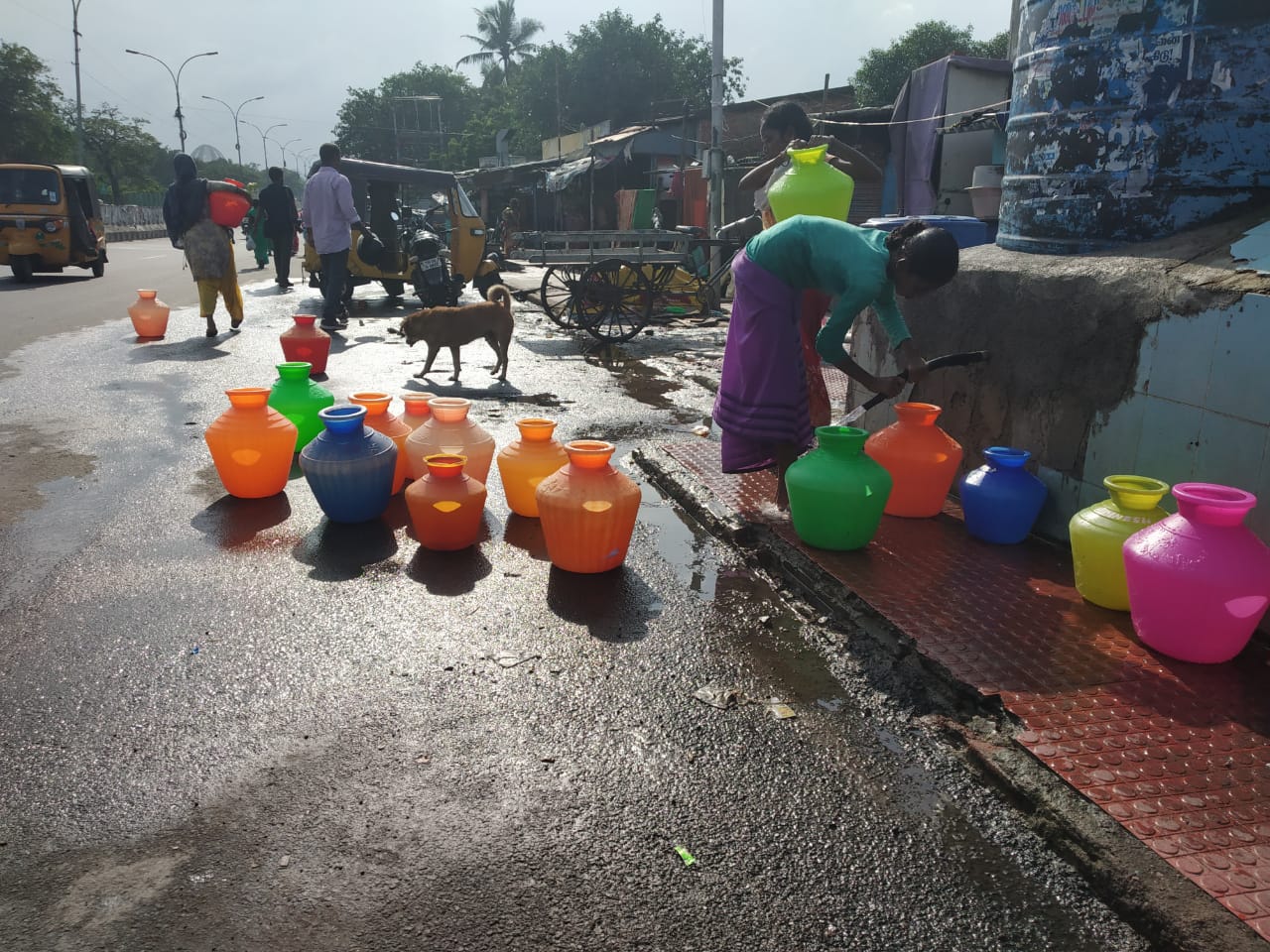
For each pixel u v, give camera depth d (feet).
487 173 112.37
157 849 6.68
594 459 11.68
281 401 16.98
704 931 6.02
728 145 81.41
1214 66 11.52
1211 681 8.88
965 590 10.97
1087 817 6.93
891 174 54.70
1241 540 8.92
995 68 45.32
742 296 12.63
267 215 49.14
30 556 12.22
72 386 23.30
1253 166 11.57
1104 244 12.71
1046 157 13.32
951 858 6.81
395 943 5.85
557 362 29.01
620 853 6.76
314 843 6.78
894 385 12.41
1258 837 6.70
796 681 9.39
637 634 10.39
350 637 10.12
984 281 13.58
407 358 28.71
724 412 13.06
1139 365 11.02
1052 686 8.77
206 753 7.88
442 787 7.48
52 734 8.09
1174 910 6.02
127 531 13.29
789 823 7.15
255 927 5.95
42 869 6.45
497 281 43.96
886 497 11.99
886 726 8.58
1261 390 9.43
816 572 11.68
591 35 165.89
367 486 13.51
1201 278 10.28
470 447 14.60
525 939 5.91
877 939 6.00
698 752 8.10
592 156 77.15
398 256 41.01
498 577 11.95
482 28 246.27
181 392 22.77
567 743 8.18
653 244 33.96
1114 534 10.16
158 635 10.04
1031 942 6.01
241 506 14.53
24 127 183.11
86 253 57.06
